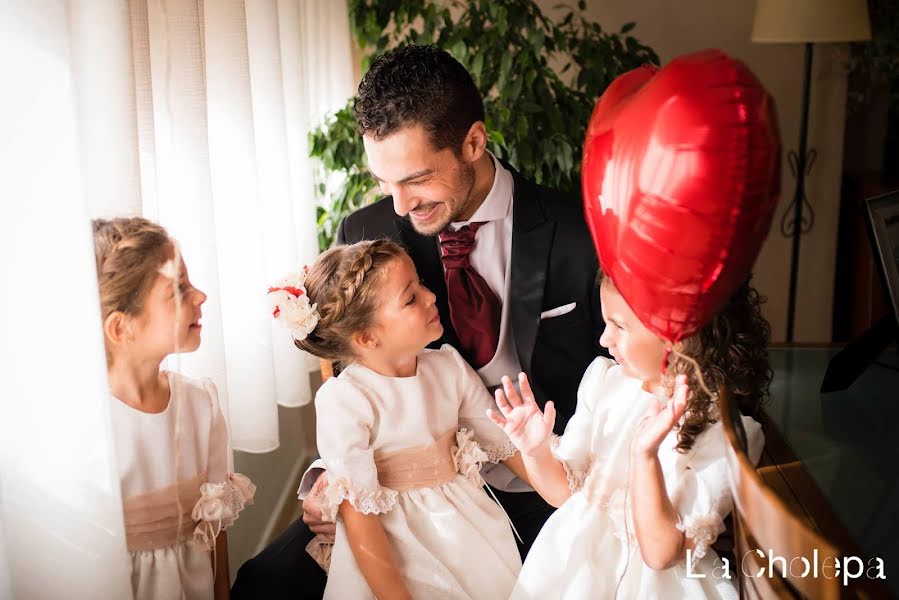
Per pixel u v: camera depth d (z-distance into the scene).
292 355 2.04
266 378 1.71
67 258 0.95
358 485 1.25
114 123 1.08
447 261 1.62
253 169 1.66
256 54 1.88
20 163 0.93
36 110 0.92
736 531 0.92
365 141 1.44
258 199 1.69
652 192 0.80
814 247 3.63
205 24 1.61
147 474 1.14
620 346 1.19
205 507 1.20
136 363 1.11
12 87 0.91
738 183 0.78
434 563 1.28
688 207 0.79
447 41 2.55
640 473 1.07
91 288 0.97
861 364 1.52
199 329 1.16
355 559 1.27
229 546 1.82
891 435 1.37
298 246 2.27
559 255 1.62
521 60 2.41
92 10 1.06
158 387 1.16
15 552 1.00
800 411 1.47
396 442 1.33
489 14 2.54
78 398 0.98
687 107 0.78
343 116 2.35
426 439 1.35
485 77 2.52
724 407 0.91
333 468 1.27
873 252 1.56
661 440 1.05
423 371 1.42
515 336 1.63
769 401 1.50
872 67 3.45
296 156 2.23
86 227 0.97
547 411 1.23
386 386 1.34
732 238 0.81
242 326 1.68
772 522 0.76
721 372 1.14
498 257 1.65
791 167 3.56
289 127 2.21
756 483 0.78
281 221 1.95
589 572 1.19
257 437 1.72
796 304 3.70
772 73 3.46
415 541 1.29
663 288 0.85
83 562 1.00
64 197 0.94
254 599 1.34
